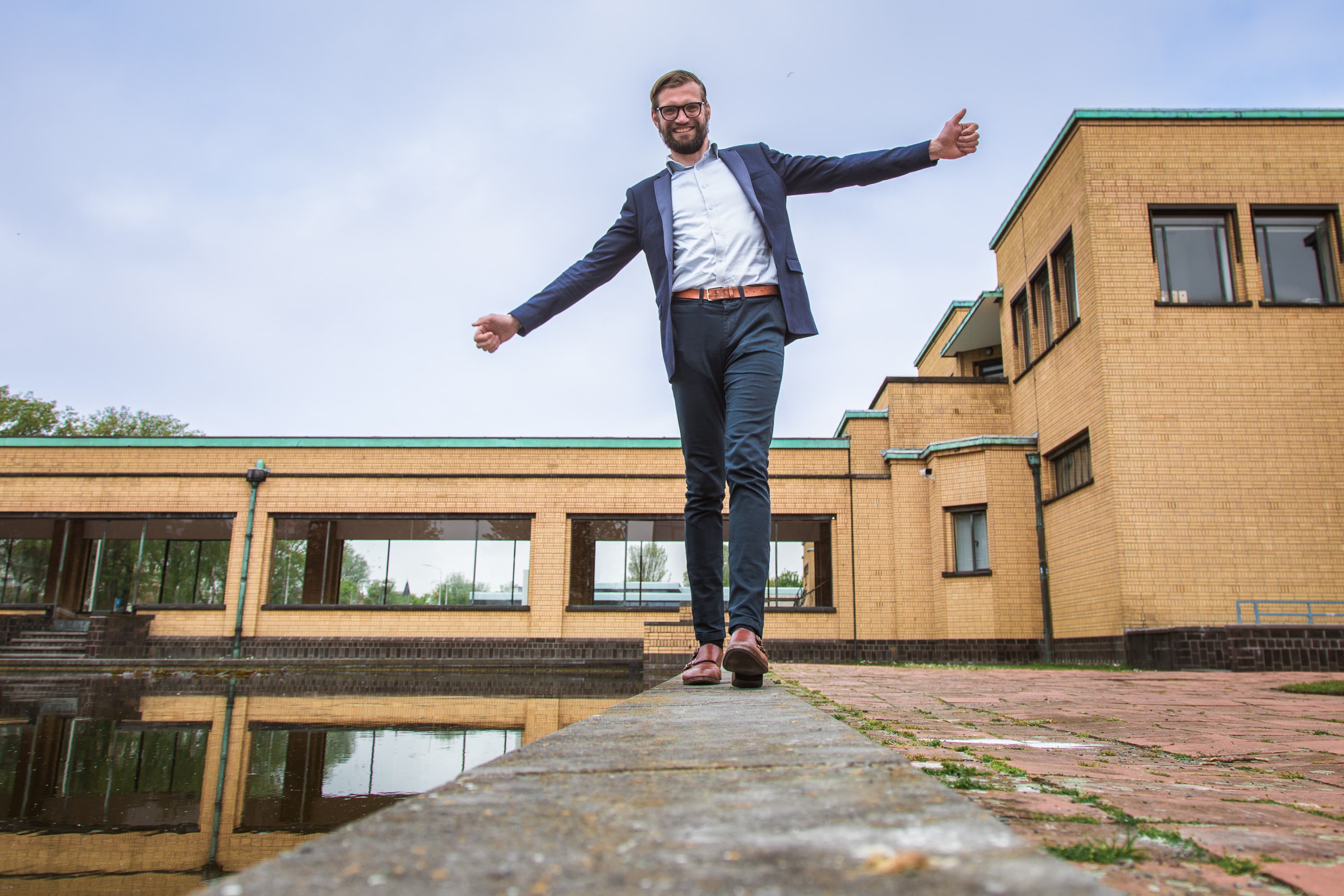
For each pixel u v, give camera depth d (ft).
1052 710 10.32
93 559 52.85
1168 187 36.94
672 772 2.83
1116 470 35.04
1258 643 29.14
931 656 47.50
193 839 7.14
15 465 53.36
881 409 52.65
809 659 48.39
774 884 1.54
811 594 49.78
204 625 50.98
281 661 49.78
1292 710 10.95
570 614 50.26
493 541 51.55
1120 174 37.17
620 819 2.12
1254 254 36.14
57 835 7.29
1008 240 47.91
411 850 1.83
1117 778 4.80
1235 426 34.99
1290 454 34.63
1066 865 1.64
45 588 52.31
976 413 49.85
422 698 24.21
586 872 1.65
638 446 52.03
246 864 6.37
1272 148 36.91
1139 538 34.50
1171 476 34.83
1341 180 36.50
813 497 50.47
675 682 9.05
